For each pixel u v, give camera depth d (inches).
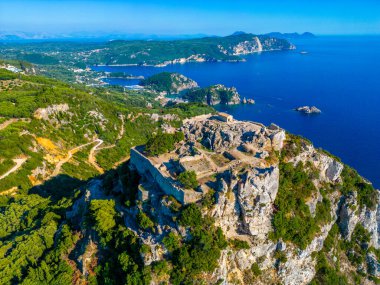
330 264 4042.8
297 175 3971.5
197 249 3164.4
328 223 4104.3
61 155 7780.5
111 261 3479.3
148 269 3186.5
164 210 3348.9
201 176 3511.3
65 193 6471.5
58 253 3715.6
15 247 3946.9
